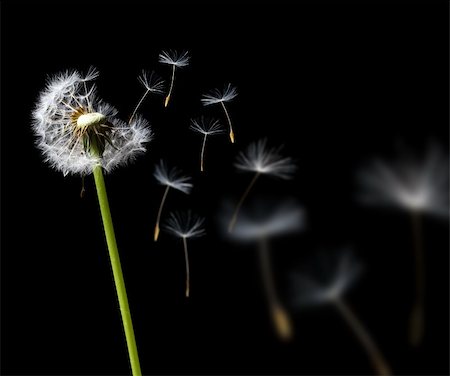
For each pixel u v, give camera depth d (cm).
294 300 61
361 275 62
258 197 63
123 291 44
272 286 62
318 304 60
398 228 62
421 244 63
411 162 59
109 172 45
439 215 60
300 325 63
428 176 59
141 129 46
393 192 59
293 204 62
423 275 63
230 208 62
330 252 61
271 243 62
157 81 46
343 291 60
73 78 46
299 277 59
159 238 65
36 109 46
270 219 60
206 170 63
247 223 61
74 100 46
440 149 60
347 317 62
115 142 45
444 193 59
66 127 46
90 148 44
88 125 44
